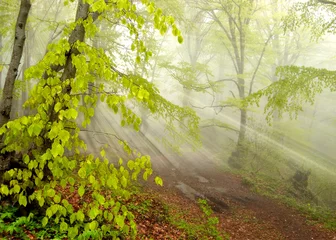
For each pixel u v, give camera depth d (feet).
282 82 32.27
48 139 10.30
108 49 32.68
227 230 26.71
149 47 35.88
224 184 43.86
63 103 8.50
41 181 9.80
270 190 43.11
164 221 23.02
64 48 8.45
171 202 30.01
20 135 9.74
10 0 26.63
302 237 27.32
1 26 27.91
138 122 9.09
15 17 27.96
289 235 27.71
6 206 11.87
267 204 36.76
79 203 18.29
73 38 11.43
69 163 8.23
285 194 42.37
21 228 11.24
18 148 10.26
